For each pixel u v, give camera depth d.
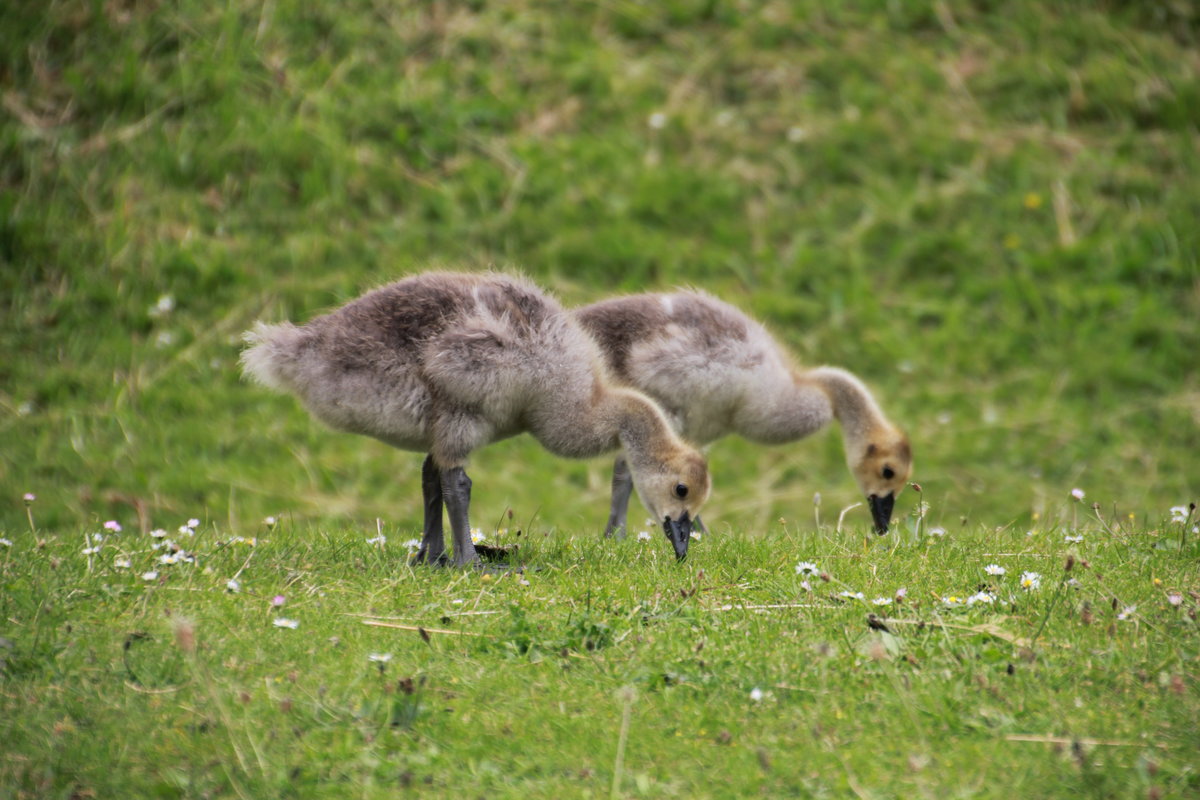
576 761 5.57
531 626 6.94
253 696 6.03
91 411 15.74
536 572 8.37
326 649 6.66
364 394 8.56
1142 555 8.30
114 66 19.11
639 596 7.57
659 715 5.98
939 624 6.86
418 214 18.50
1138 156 20.27
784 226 19.17
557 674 6.43
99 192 17.88
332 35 20.30
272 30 20.03
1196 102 20.78
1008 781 5.36
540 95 20.39
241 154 18.53
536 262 18.17
